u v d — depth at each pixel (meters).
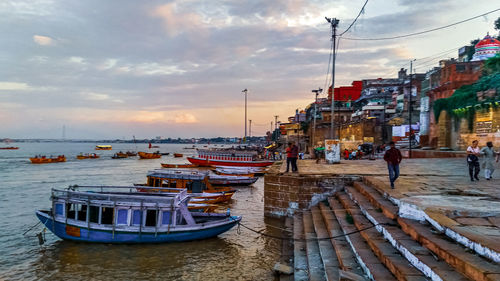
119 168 58.44
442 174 15.28
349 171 17.23
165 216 13.21
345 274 6.55
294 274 8.70
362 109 57.25
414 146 36.47
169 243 13.30
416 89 45.19
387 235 7.60
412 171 16.73
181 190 15.96
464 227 6.15
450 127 29.72
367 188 12.56
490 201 8.42
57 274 10.81
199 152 57.00
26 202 24.95
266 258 11.61
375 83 66.56
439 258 5.64
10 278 10.58
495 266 4.61
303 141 74.12
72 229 13.59
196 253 12.37
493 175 14.51
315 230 11.55
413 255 5.95
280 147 87.88
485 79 26.23
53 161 72.06
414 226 7.11
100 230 13.20
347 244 8.76
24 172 50.31
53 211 14.00
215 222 13.65
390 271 6.22
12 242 14.11
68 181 39.00
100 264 11.51
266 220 16.28
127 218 13.10
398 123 45.34
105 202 13.23
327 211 12.99
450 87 29.52
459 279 4.75
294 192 15.76
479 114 25.72
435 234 6.45
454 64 29.31
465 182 12.48
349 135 52.81
